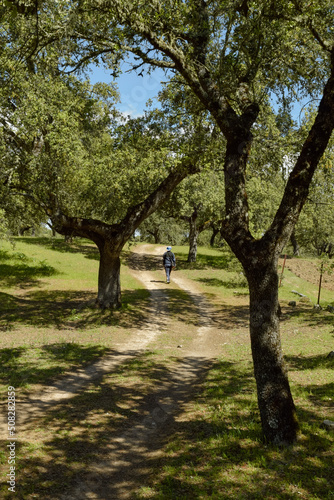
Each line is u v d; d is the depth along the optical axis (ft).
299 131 38.55
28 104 45.34
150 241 264.11
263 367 17.85
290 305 64.28
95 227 50.85
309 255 239.50
